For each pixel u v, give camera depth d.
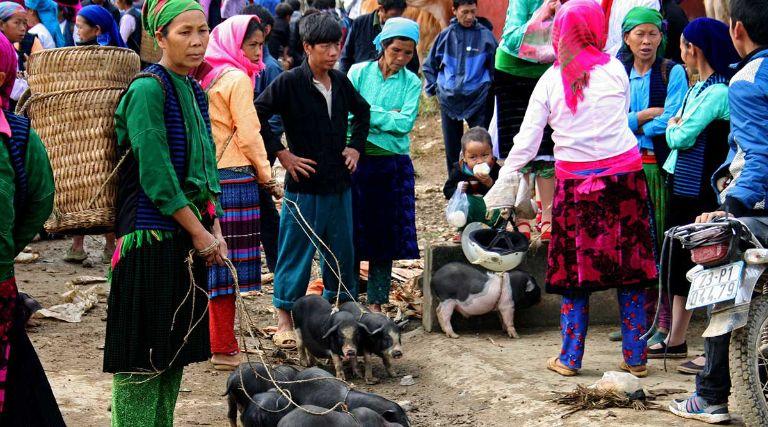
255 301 8.68
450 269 7.25
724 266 4.73
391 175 7.59
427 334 7.42
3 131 3.81
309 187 6.95
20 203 3.99
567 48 5.92
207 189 4.61
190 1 4.47
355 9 16.58
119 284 4.46
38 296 8.38
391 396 6.21
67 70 4.59
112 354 4.48
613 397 5.46
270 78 9.70
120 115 4.42
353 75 7.66
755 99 4.73
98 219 4.52
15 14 9.70
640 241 5.94
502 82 8.22
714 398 5.07
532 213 7.27
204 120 4.69
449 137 9.75
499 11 14.88
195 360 4.64
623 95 5.95
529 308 7.52
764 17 4.85
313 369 5.42
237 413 5.65
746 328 4.78
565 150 5.99
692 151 6.30
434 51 9.66
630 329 6.09
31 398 4.06
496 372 6.27
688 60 6.28
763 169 4.68
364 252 7.61
